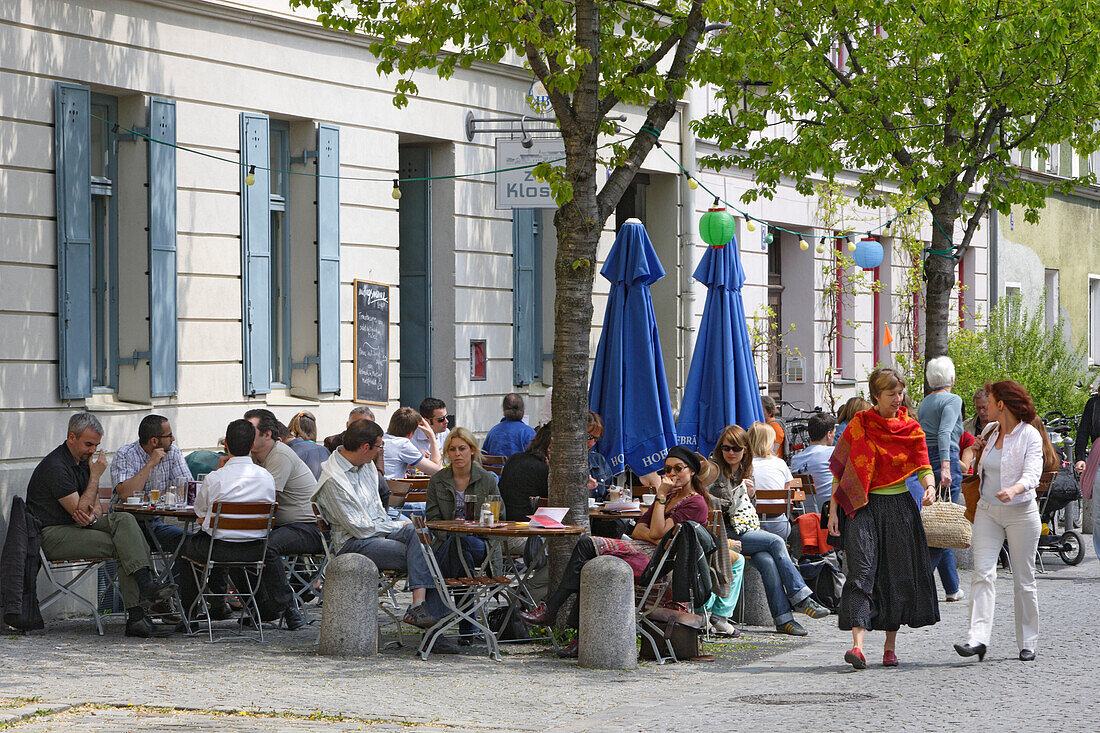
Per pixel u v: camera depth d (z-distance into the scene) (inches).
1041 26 799.1
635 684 483.5
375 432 565.6
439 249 863.7
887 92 860.0
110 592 644.1
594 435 658.2
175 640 557.9
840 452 515.5
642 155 578.9
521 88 901.8
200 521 568.4
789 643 581.3
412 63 591.8
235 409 728.3
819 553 641.0
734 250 732.0
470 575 555.2
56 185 637.3
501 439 768.3
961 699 443.5
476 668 507.5
